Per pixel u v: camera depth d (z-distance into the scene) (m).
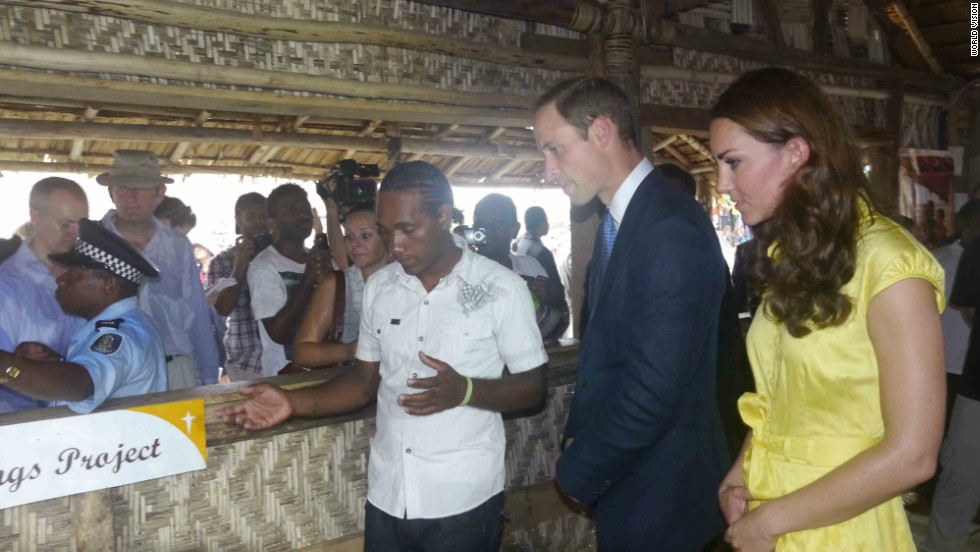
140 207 3.06
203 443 2.05
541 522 2.68
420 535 1.84
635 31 3.31
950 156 5.29
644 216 1.57
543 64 3.18
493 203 3.01
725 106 1.22
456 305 1.85
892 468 1.02
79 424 1.85
